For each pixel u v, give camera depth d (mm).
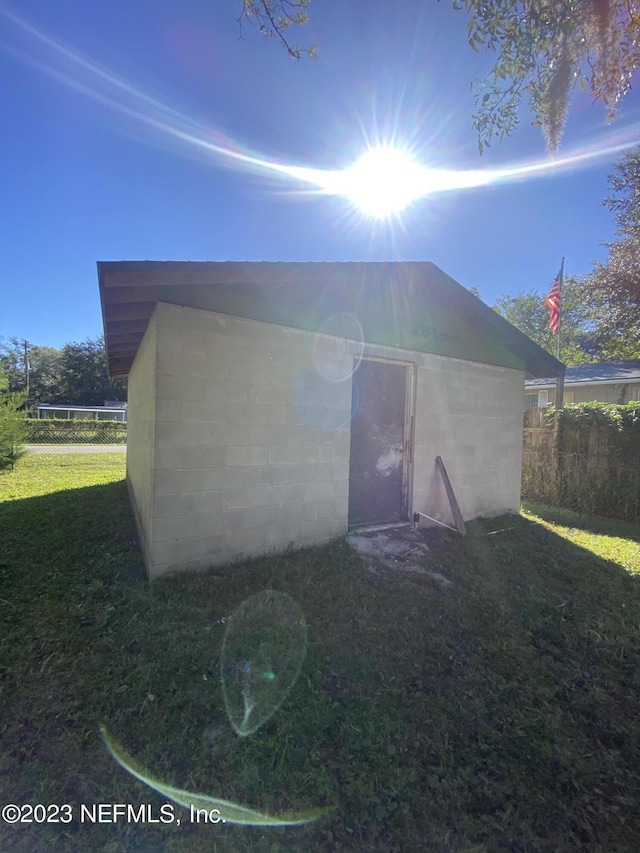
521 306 28656
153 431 3311
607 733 1980
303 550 4094
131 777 1611
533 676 2391
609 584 3754
